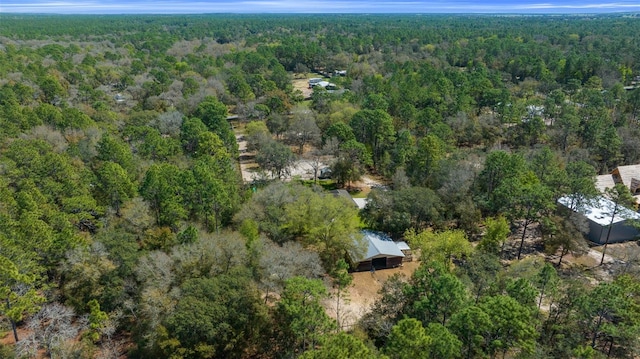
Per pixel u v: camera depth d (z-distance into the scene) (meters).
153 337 32.94
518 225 59.47
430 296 33.69
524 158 64.81
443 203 55.84
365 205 58.25
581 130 82.12
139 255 40.25
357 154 69.81
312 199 50.78
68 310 37.31
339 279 40.97
